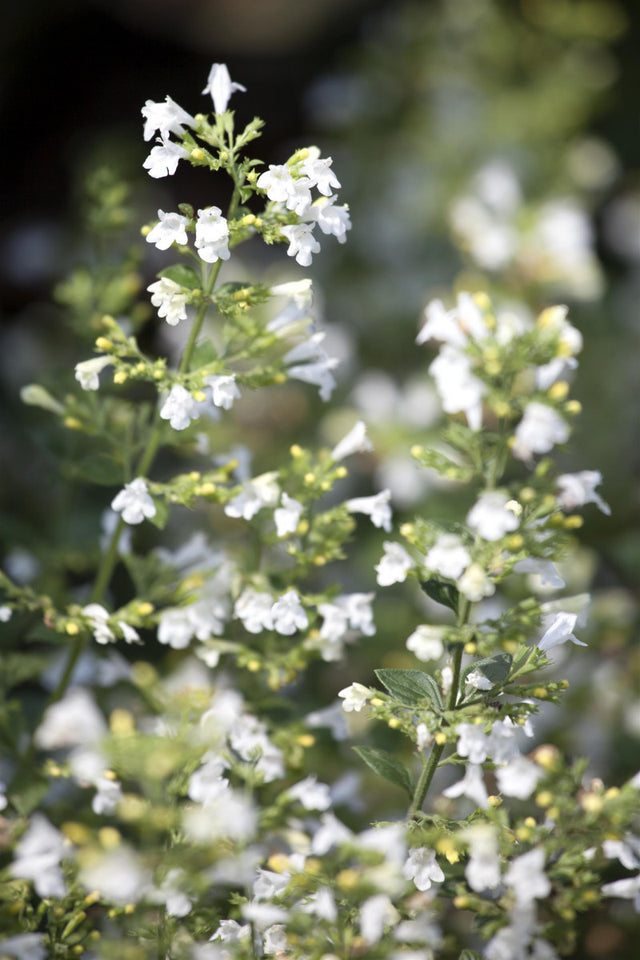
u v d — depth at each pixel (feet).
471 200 4.11
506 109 4.60
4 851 2.54
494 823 2.46
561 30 4.69
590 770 3.02
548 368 2.46
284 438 3.89
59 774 2.60
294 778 2.72
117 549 2.68
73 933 2.51
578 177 4.58
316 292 4.50
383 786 2.93
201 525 3.59
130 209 3.01
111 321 2.56
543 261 3.92
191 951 2.46
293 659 2.68
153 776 2.43
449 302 4.15
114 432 2.72
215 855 2.44
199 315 2.56
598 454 4.44
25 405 3.93
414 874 2.45
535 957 2.44
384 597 3.57
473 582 2.41
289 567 2.71
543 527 2.44
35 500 3.68
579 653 3.21
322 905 2.43
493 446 2.46
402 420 3.89
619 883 2.44
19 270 4.76
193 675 2.75
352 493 3.92
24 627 2.99
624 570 3.65
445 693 2.51
